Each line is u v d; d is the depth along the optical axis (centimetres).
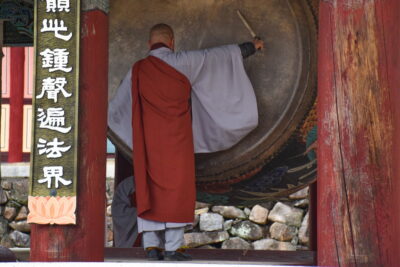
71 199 804
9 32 1245
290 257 1154
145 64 951
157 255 918
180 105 930
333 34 769
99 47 827
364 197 756
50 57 814
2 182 1836
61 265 734
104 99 831
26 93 1886
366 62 762
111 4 1087
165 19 1078
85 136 815
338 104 764
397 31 764
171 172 909
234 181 1027
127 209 1177
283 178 1035
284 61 1018
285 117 1003
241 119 980
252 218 1781
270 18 1029
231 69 983
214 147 993
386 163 755
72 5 818
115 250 1161
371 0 765
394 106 759
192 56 959
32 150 809
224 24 1057
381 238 753
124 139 1001
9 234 1830
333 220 761
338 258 758
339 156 762
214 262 1005
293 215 1778
